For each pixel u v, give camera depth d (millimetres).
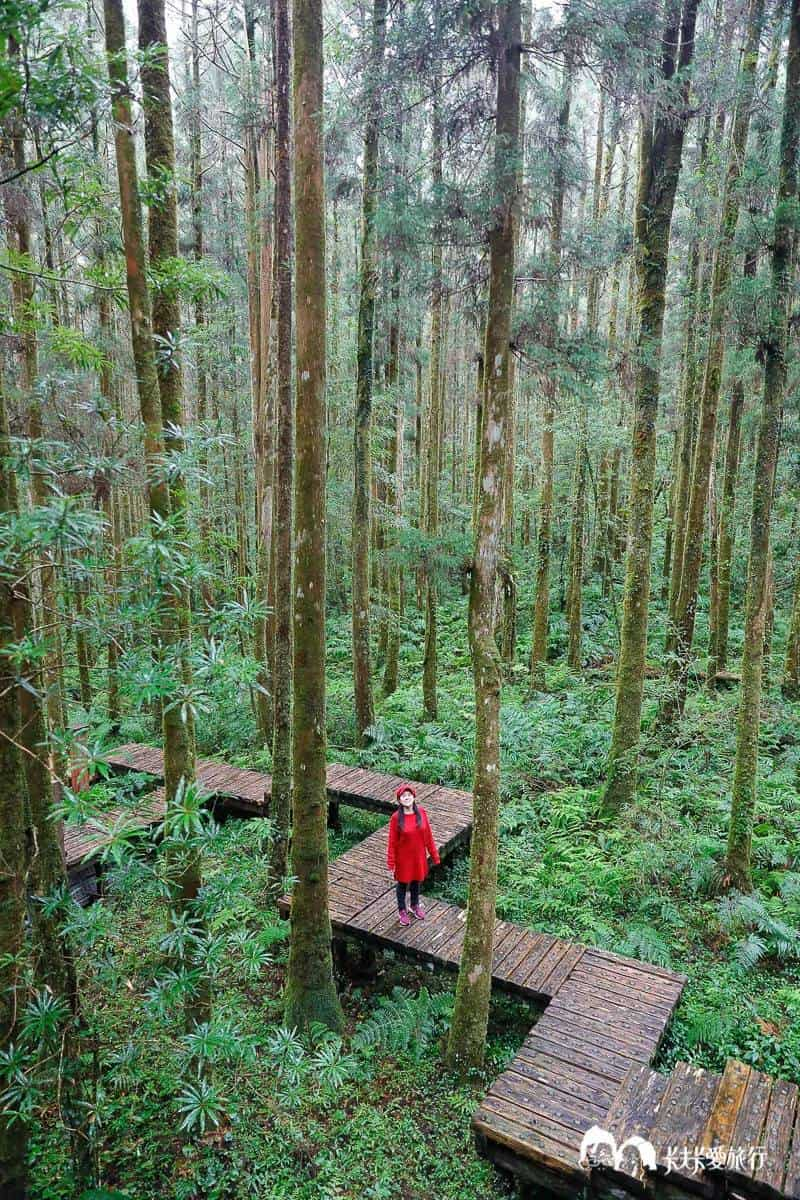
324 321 5098
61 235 7367
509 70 4422
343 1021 5859
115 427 4207
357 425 11047
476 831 5078
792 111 6012
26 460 3109
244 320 15281
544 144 4816
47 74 3074
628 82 4609
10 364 6504
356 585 11414
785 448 12109
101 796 3285
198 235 13133
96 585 3678
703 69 7902
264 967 6645
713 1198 3752
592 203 14773
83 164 4043
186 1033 4805
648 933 6535
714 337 9141
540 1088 4617
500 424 4703
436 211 4527
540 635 13195
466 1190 4465
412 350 16734
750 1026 5520
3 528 2773
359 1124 4906
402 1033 5637
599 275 12023
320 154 4898
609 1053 4941
